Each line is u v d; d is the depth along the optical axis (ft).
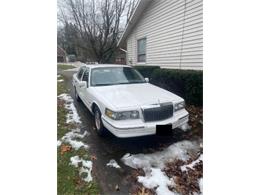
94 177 8.87
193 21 20.33
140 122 10.46
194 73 18.25
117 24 56.18
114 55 67.31
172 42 24.29
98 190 8.11
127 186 8.36
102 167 9.62
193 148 11.55
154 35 28.58
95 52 57.41
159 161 10.19
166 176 9.00
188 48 21.44
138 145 11.85
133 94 12.31
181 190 8.16
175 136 13.12
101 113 12.00
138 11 30.76
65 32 65.77
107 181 8.64
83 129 14.19
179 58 23.15
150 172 9.25
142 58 33.73
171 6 23.86
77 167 9.57
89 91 14.33
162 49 26.78
